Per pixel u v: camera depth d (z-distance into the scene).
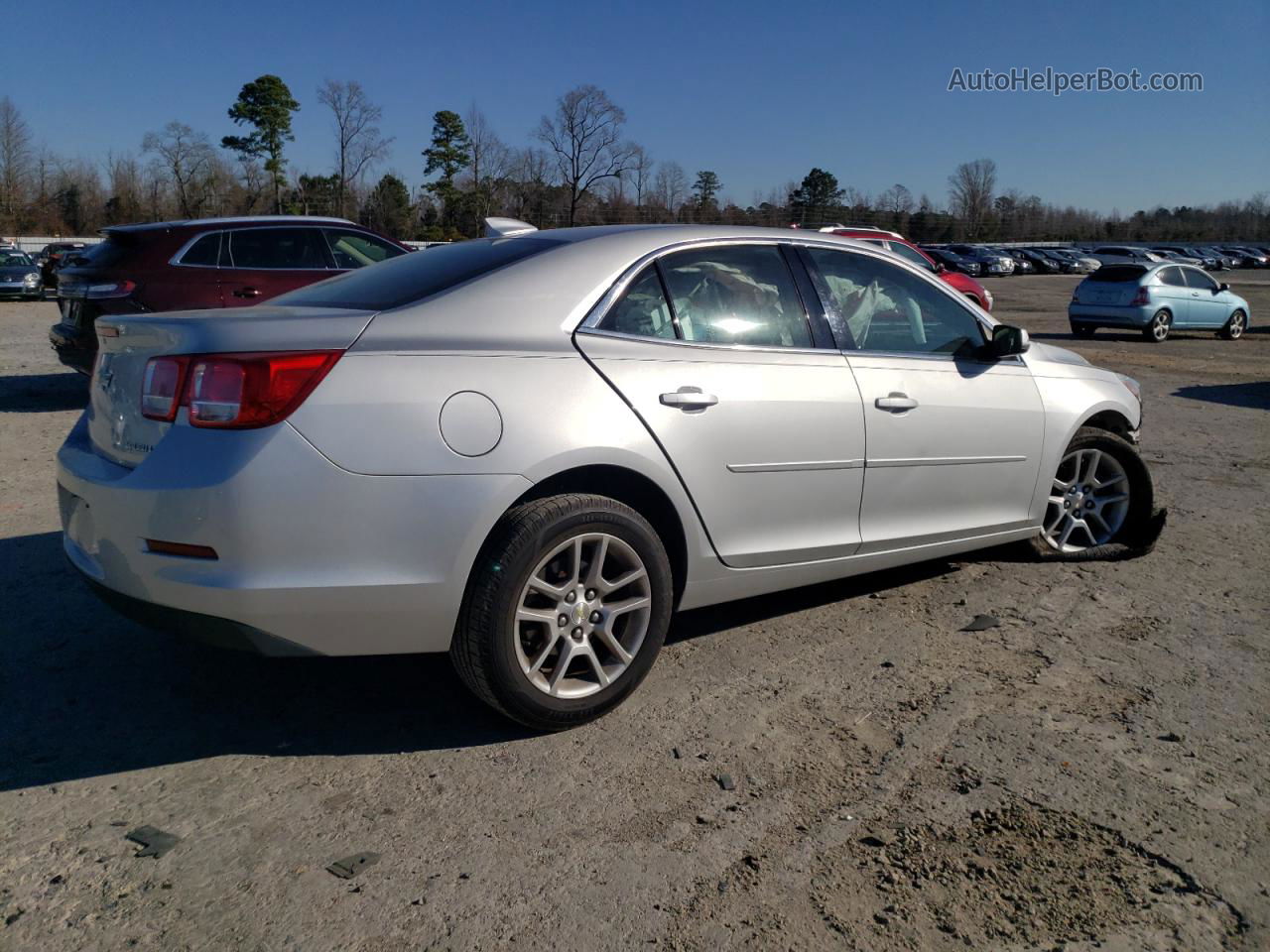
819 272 3.90
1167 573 4.78
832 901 2.38
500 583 2.91
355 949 2.21
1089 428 4.85
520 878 2.46
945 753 3.07
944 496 4.16
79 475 3.03
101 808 2.75
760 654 3.82
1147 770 2.97
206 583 2.70
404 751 3.09
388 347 2.88
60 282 8.48
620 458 3.13
